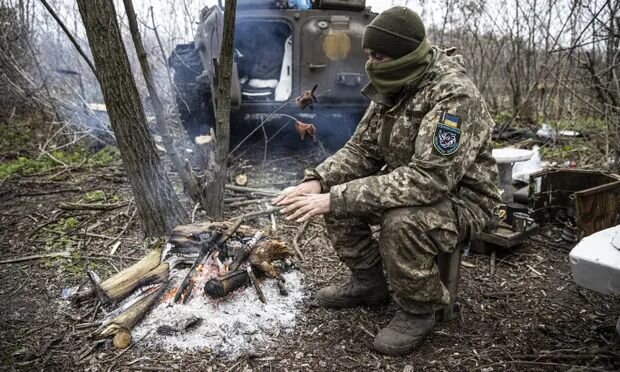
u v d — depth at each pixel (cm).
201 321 210
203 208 339
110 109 271
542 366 186
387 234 181
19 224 332
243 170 440
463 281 255
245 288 231
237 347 198
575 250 189
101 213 346
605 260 181
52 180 430
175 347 198
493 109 645
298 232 310
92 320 220
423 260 182
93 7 247
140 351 197
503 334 207
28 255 286
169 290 227
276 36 506
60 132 526
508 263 275
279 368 188
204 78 437
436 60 187
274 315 217
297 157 489
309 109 458
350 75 446
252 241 239
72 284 254
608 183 290
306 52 444
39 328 215
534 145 502
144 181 287
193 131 506
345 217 186
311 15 443
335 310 226
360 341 203
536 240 304
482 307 229
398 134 192
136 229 318
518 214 284
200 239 238
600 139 460
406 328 195
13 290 249
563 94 538
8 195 392
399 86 185
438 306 194
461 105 176
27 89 562
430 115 177
